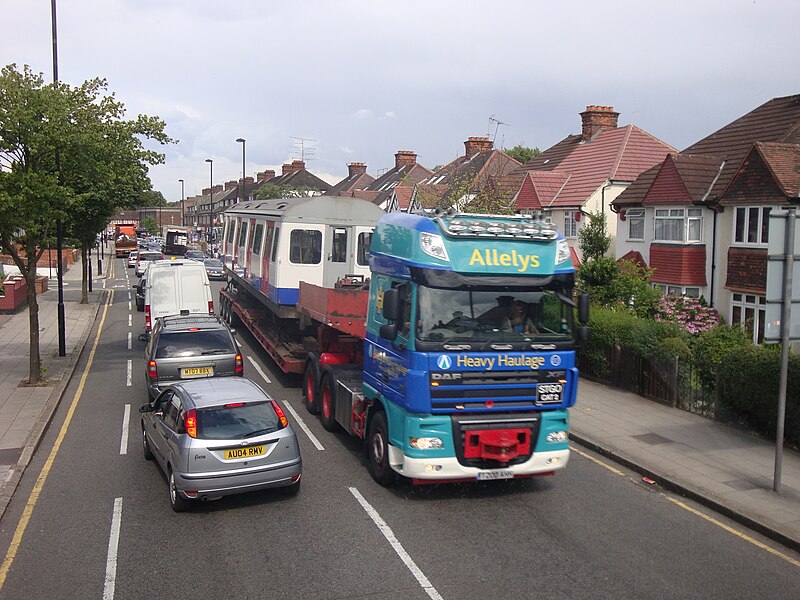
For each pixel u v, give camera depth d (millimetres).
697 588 6816
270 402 9195
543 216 9734
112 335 24344
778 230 9109
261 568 7164
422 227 8820
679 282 22891
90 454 11250
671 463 10641
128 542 7820
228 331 14359
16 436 12047
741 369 12289
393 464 9125
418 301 8633
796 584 6953
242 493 8883
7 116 14602
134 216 149875
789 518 8484
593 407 14227
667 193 23469
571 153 34594
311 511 8758
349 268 16781
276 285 16469
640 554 7602
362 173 74312
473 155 47219
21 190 14977
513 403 8984
